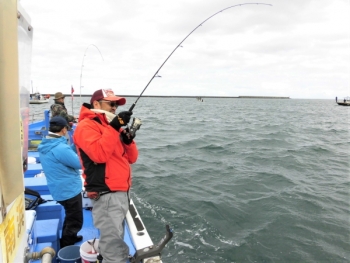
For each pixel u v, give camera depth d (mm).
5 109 1137
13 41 1115
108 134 2072
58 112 5777
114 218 2199
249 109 68125
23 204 1614
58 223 3314
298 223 6133
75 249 2916
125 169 2303
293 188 8375
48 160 2980
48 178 3020
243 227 5934
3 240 1193
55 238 3088
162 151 13930
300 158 12766
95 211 2242
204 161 11805
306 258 4969
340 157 13305
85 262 2539
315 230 5887
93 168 2205
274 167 10992
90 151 2086
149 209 6656
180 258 4828
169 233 2518
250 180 9102
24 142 1483
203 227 5844
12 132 1169
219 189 8188
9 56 1112
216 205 6906
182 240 5359
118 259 2191
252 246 5230
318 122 33719
